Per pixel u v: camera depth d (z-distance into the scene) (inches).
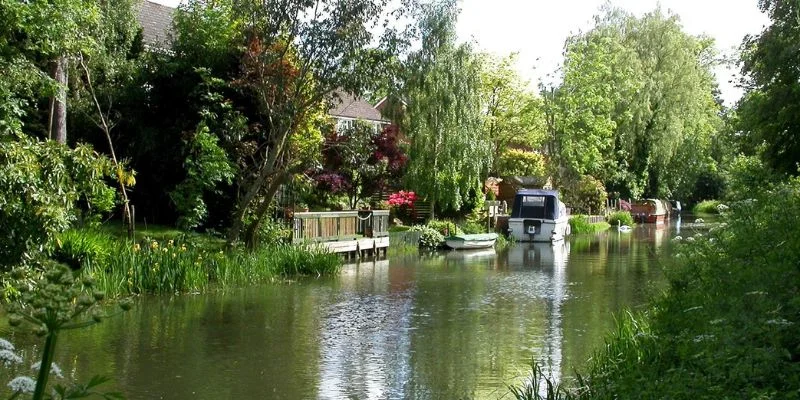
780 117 535.2
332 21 741.3
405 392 353.7
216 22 823.7
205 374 380.5
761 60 558.3
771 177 447.8
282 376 379.9
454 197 1209.4
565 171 1795.0
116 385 355.3
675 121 1854.1
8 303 116.6
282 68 759.1
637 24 1894.7
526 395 319.6
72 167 510.9
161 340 452.4
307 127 831.1
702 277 332.8
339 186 951.0
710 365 218.8
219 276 673.0
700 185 2529.5
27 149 470.0
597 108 1777.8
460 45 1204.5
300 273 769.6
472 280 770.2
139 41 888.9
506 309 588.1
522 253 1117.7
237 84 770.8
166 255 627.5
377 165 1019.9
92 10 612.1
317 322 523.2
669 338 268.2
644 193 2080.5
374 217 1010.7
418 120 1168.2
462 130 1189.7
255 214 811.4
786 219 316.2
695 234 393.7
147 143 808.9
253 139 835.4
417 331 496.7
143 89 832.9
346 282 736.3
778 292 257.4
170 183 836.0
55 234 486.3
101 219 768.3
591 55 1766.7
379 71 760.3
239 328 495.8
